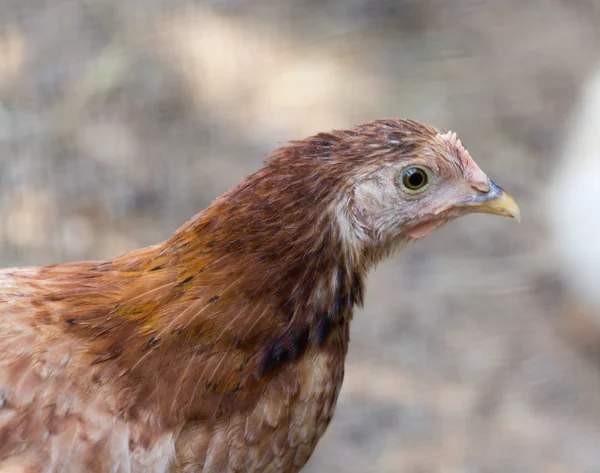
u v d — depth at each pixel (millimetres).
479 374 16938
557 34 25500
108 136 20031
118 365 8164
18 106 20328
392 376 16734
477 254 19484
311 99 22297
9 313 8289
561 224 18312
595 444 15742
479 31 25344
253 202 8289
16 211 18109
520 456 15344
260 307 8289
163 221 18547
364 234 8680
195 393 8195
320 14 25031
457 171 8898
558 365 17203
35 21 22656
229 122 21219
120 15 23219
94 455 7957
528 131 22500
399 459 15172
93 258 17469
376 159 8477
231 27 23844
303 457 9086
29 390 7980
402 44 24641
